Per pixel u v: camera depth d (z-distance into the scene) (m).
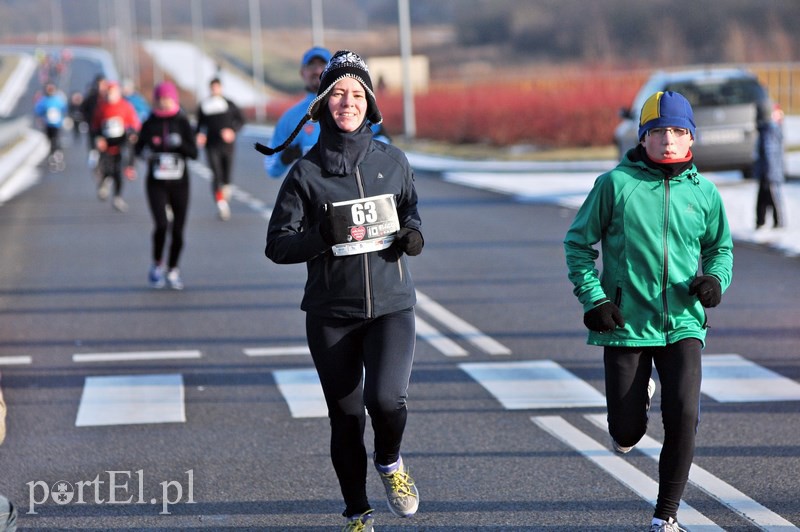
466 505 16.59
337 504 16.78
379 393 14.17
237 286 36.97
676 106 14.69
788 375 23.95
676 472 14.45
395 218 14.50
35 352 27.77
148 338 29.14
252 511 16.55
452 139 112.25
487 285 36.09
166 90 35.94
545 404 22.09
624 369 14.95
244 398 23.11
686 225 14.82
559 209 56.88
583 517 15.98
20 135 143.62
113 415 21.95
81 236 50.44
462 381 24.09
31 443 20.14
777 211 45.38
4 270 41.25
